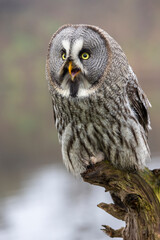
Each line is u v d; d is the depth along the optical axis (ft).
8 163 71.41
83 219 49.37
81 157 27.25
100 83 25.57
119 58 26.32
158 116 93.30
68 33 25.85
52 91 26.71
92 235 45.85
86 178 25.18
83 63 25.53
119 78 25.96
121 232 25.98
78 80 25.76
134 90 27.20
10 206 53.21
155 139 80.02
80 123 26.20
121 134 25.91
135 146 26.17
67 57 25.36
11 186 60.08
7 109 100.58
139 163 26.30
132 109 27.14
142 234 24.12
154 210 24.08
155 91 108.27
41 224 48.16
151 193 24.41
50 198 54.85
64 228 47.62
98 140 26.30
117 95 25.75
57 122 27.55
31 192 57.57
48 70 26.78
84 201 53.83
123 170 26.43
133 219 24.57
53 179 61.82
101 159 26.48
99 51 25.75
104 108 25.57
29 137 85.25
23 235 46.60
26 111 98.94
